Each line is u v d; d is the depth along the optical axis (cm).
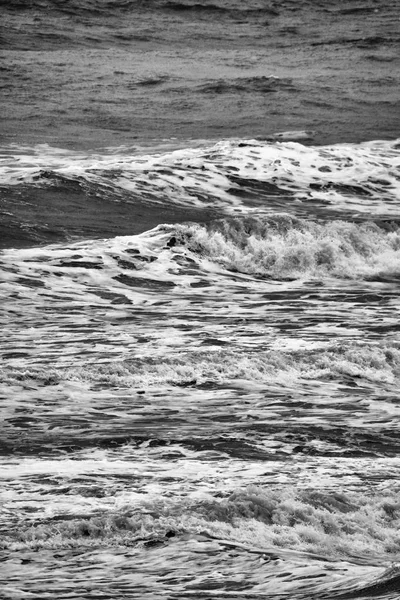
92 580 2328
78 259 6056
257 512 2872
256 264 6469
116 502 2942
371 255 6719
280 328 5228
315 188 7962
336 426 3975
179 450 3594
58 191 7244
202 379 4456
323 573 2356
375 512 2981
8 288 5575
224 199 7538
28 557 2498
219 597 2202
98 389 4272
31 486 3089
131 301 5612
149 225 6806
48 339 4869
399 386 4606
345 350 4809
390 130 9769
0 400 4072
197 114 10094
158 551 2533
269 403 4234
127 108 10194
